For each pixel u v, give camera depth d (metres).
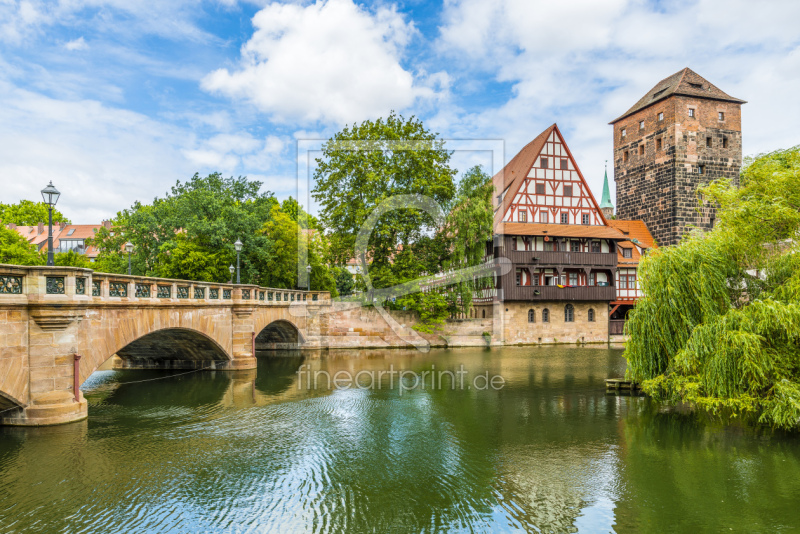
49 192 12.22
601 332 42.41
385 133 35.22
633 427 14.70
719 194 16.33
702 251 16.19
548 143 41.25
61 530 7.95
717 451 12.49
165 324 17.25
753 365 13.20
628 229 48.25
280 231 39.44
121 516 8.53
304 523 8.49
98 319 13.65
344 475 10.75
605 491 10.05
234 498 9.43
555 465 11.49
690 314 16.03
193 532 8.05
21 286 11.55
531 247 40.69
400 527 8.42
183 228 40.22
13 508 8.68
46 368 12.23
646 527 8.52
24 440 11.63
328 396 18.86
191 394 18.86
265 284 39.31
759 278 15.65
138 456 11.52
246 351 24.30
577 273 42.34
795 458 11.96
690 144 45.78
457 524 8.57
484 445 12.95
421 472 10.99
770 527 8.55
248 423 14.78
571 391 20.20
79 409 12.79
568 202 41.41
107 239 42.81
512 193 40.75
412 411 16.59
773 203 14.57
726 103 46.66
